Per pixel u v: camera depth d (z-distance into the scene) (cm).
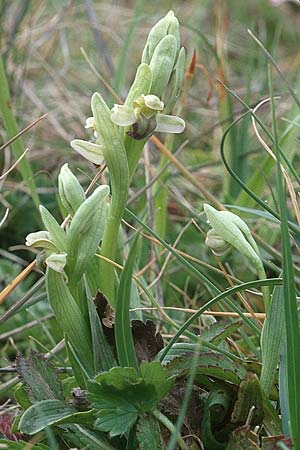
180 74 49
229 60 124
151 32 49
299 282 62
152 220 70
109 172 49
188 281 73
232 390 49
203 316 57
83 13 127
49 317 66
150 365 46
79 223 47
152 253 70
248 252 49
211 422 50
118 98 72
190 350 50
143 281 63
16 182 89
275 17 135
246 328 63
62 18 114
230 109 84
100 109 47
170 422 47
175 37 49
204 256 75
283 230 45
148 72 48
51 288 48
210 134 101
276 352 49
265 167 71
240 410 48
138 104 47
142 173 83
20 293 74
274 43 111
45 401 48
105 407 47
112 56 125
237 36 132
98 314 50
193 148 100
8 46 94
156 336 50
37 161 92
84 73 119
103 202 47
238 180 56
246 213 73
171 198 85
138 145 49
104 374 46
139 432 47
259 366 50
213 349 50
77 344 49
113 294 50
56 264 47
